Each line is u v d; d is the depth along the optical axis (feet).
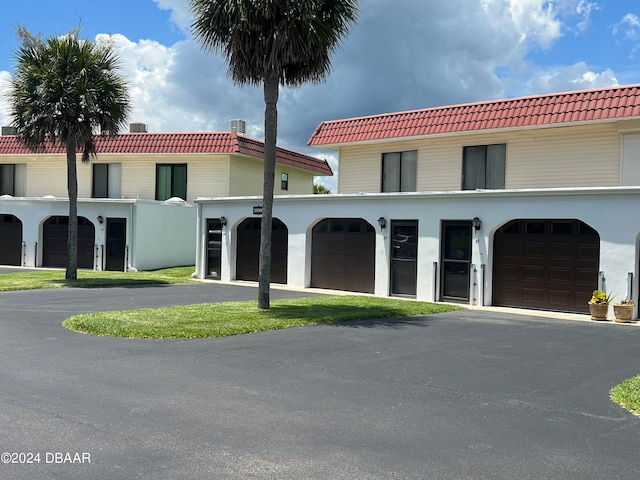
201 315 39.88
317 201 64.59
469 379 25.29
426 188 66.80
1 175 98.48
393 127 66.95
